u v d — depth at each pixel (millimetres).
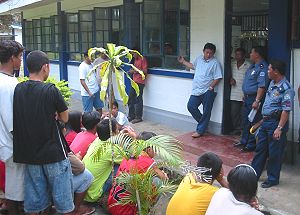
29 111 3373
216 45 6672
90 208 4484
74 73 11984
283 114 4574
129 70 8305
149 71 8234
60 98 3451
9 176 3609
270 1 5484
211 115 6879
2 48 3562
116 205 3992
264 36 8102
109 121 4004
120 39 9172
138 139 4055
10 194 3641
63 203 3541
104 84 3762
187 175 3371
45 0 10984
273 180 4812
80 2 10914
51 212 4160
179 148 3783
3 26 26312
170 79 7758
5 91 3475
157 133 7379
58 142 3479
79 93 11820
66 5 11805
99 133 4332
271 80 4879
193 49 7148
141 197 3732
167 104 7906
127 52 3891
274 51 5512
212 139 6539
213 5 6637
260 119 5590
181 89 7512
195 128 7273
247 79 5809
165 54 7754
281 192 4676
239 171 2746
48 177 3482
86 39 10695
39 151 3402
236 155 5699
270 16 5508
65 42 12227
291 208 4293
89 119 4742
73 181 4043
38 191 3500
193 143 6375
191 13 7086
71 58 12266
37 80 3486
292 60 5363
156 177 3785
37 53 3498
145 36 8016
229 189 2834
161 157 3650
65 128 4992
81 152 4699
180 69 7570
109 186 4535
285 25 5352
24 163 3451
